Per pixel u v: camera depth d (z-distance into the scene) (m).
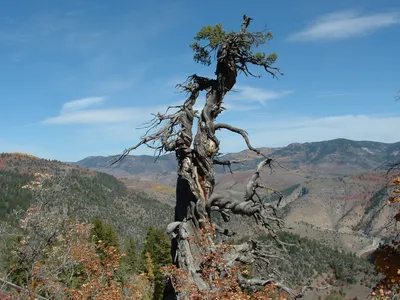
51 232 14.88
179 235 19.91
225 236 21.56
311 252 123.94
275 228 21.61
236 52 21.89
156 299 49.56
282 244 21.41
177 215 21.80
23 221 14.69
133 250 64.25
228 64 21.94
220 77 22.23
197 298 12.90
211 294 12.78
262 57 22.50
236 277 14.23
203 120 22.14
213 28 21.56
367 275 121.00
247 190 22.08
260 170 22.62
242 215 21.94
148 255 51.41
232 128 23.73
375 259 12.49
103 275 16.92
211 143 21.95
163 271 15.27
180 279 14.56
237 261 19.64
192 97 22.98
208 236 17.20
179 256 19.22
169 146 21.84
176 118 22.28
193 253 18.94
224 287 12.88
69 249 16.08
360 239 170.62
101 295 15.96
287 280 20.55
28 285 14.52
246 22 22.12
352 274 119.62
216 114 22.81
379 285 12.73
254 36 22.17
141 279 32.03
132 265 58.03
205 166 21.84
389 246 12.42
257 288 19.17
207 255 14.27
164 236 60.59
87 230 18.05
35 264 14.98
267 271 20.66
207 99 22.61
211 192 22.12
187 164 21.62
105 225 55.84
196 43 22.14
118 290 16.23
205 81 23.23
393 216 12.27
